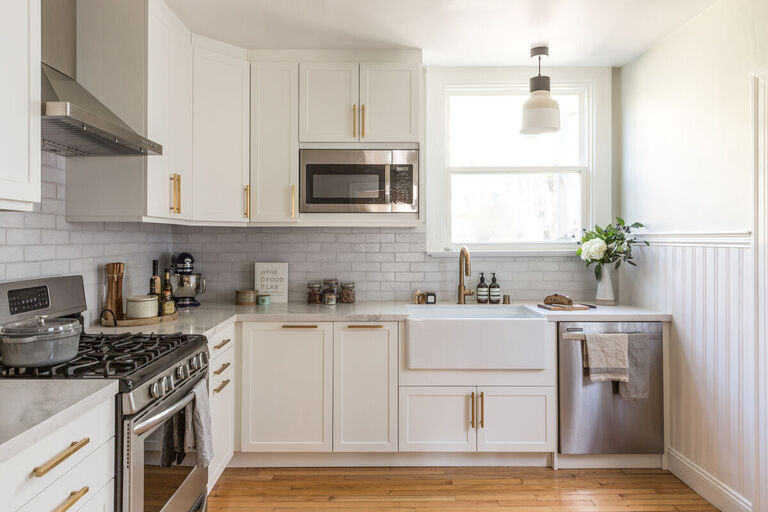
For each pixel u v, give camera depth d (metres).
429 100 3.43
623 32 2.81
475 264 3.46
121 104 2.25
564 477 2.75
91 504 1.35
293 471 2.82
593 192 3.44
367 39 2.90
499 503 2.47
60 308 2.06
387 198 3.05
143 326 2.38
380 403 2.80
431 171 3.45
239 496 2.53
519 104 3.50
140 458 1.53
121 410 1.47
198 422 1.93
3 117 1.35
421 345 2.75
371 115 3.04
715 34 2.45
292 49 3.03
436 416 2.80
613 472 2.81
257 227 3.40
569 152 3.47
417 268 3.43
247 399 2.79
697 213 2.59
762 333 2.13
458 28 2.75
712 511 2.39
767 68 2.09
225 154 2.91
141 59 2.25
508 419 2.79
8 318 1.79
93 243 2.42
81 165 2.25
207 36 2.84
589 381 2.78
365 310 2.95
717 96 2.43
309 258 3.41
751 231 2.19
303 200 3.05
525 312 3.13
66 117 1.52
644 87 3.11
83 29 2.25
